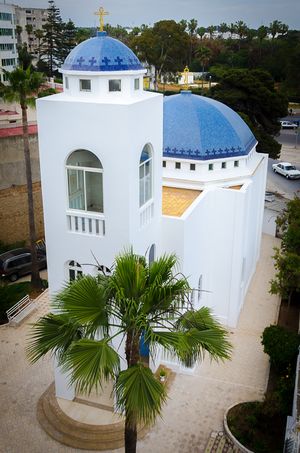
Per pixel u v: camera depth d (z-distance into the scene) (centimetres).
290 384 1806
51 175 1606
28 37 11006
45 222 1684
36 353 1177
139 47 9025
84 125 1497
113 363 1037
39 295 2706
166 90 8775
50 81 6688
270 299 2692
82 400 1852
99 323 1121
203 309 1245
